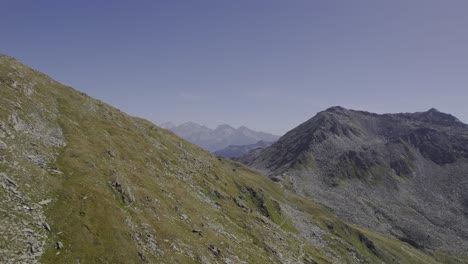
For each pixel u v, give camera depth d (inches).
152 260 2078.0
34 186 2010.3
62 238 1818.4
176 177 3698.3
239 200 4621.1
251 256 3034.0
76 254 1780.3
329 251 5595.5
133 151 3437.5
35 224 1790.1
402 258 7194.9
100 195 2265.0
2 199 1774.1
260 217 4596.5
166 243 2324.1
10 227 1670.8
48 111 2979.8
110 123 3838.6
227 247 2869.1
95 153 2797.7
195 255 2416.3
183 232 2615.7
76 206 2059.5
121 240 2028.8
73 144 2758.4
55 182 2155.5
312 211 7682.1
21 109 2628.0
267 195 6038.4
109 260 1868.8
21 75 3107.8
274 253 3521.2
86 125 3284.9
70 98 3634.4
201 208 3348.9
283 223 5561.0
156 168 3474.4
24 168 2075.5
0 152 2043.6
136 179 2881.4
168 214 2719.0
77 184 2244.1
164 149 4266.7
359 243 7017.7
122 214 2236.7
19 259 1562.5
